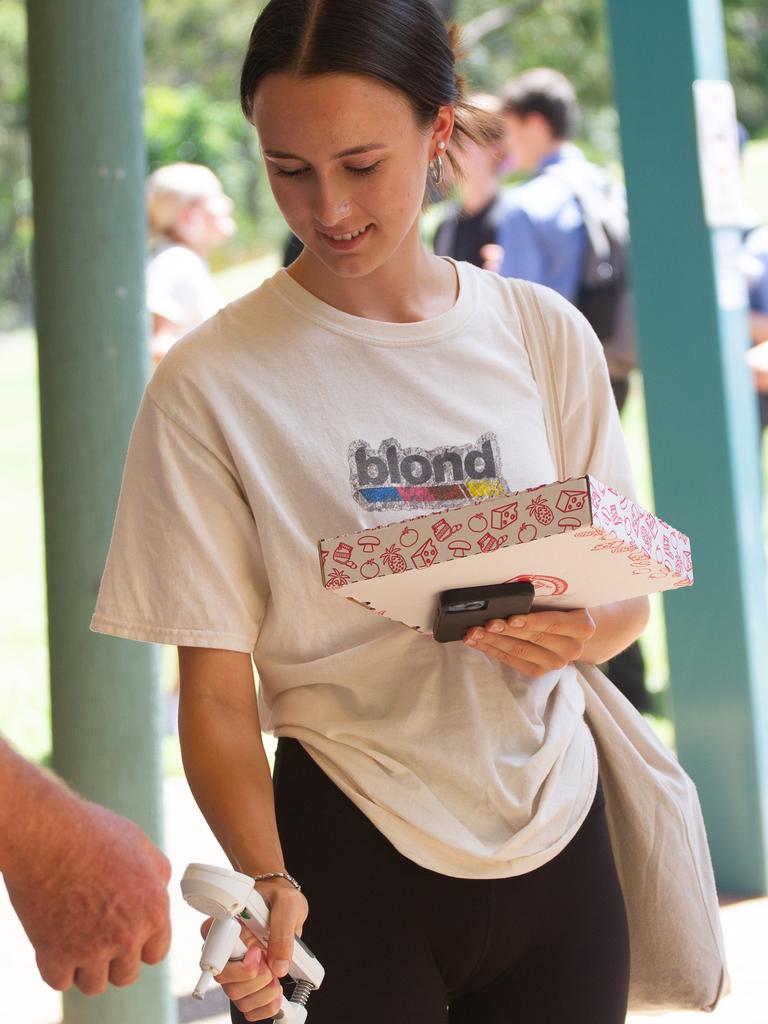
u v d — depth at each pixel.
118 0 5.40
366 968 3.38
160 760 5.46
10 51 39.81
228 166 38.41
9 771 2.75
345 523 3.48
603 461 3.83
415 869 3.42
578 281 9.77
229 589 3.49
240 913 3.12
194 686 3.51
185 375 3.51
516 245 9.77
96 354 5.36
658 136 7.42
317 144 3.25
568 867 3.53
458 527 3.10
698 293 7.37
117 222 5.39
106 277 5.38
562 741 3.55
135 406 5.43
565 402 3.78
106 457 5.37
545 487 3.04
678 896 3.81
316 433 3.51
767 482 15.62
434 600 3.34
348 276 3.46
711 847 7.58
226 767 3.44
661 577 3.38
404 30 3.30
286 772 3.55
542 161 10.27
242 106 3.44
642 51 7.42
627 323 9.80
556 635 3.49
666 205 7.43
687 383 7.45
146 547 3.50
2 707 12.02
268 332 3.56
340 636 3.51
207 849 8.52
